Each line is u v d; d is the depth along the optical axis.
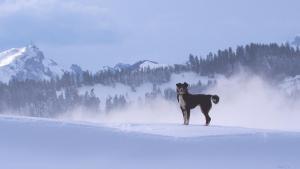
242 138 14.77
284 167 11.29
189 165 11.41
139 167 11.14
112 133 14.62
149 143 13.57
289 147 13.55
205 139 14.52
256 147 13.48
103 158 11.78
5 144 12.18
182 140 14.29
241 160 11.98
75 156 11.80
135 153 12.45
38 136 13.26
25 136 13.09
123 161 11.63
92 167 10.93
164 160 11.84
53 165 10.87
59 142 12.93
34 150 11.94
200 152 12.77
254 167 11.27
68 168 10.70
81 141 13.27
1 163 10.70
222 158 12.13
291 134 15.76
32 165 10.72
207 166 11.34
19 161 10.98
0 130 13.42
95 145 12.96
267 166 11.38
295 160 12.00
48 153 11.84
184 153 12.62
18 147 12.08
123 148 12.88
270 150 13.12
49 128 14.44
